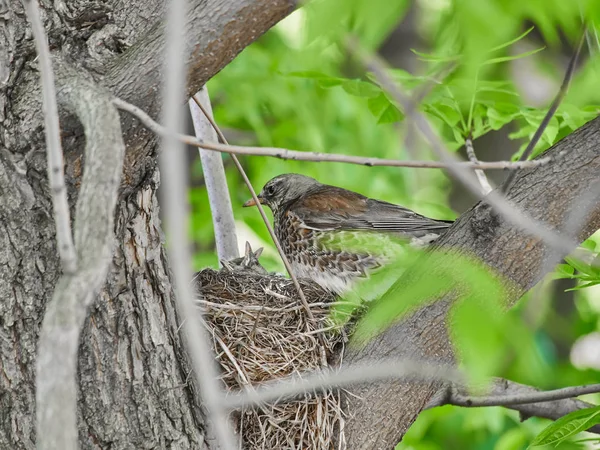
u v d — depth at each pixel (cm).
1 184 683
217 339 846
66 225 498
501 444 1355
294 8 682
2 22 696
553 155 770
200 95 1081
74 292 488
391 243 1160
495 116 1004
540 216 752
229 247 1102
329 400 819
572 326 1585
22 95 685
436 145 539
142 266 729
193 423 736
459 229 778
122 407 704
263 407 820
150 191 742
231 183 1567
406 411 802
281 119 1585
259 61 1568
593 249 1004
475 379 467
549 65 1251
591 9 490
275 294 936
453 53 667
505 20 445
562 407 1066
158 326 729
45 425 467
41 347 479
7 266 684
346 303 924
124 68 687
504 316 524
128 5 743
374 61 528
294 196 1291
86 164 543
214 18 675
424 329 771
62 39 715
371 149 1588
